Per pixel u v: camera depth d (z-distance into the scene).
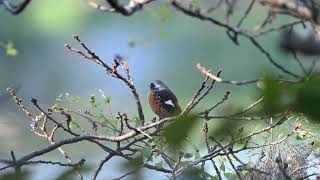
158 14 6.54
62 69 55.16
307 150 9.70
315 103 3.92
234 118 4.59
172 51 53.25
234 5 6.14
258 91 4.07
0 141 14.69
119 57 8.12
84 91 50.66
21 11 6.25
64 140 7.98
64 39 62.59
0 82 53.41
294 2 5.73
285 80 4.23
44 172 6.27
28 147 16.45
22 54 57.19
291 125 9.53
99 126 10.79
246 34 6.12
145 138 8.57
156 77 52.06
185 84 49.75
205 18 6.10
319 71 4.55
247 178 9.65
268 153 9.57
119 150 8.40
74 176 6.12
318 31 5.53
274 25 6.47
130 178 6.98
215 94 9.21
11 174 6.03
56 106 9.35
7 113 10.08
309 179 9.27
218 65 49.66
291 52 5.50
